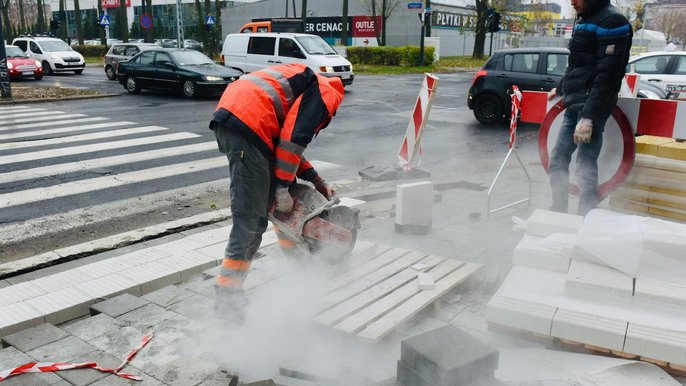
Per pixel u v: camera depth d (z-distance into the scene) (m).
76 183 7.25
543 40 38.84
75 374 2.76
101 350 3.02
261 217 3.29
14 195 6.69
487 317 3.05
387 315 3.17
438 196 6.11
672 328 2.71
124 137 10.45
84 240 5.27
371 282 3.61
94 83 22.39
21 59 23.48
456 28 50.97
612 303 2.96
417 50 31.73
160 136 10.55
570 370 2.71
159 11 67.31
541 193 6.49
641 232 3.20
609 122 5.08
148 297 3.66
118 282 3.96
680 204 4.91
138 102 16.14
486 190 6.70
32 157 8.73
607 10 4.59
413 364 2.40
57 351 3.01
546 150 5.67
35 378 2.72
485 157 8.90
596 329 2.77
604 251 3.17
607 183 5.20
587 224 3.46
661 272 3.08
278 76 3.22
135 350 2.98
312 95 3.20
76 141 10.05
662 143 5.04
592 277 3.06
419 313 3.49
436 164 8.41
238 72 17.88
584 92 4.78
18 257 4.85
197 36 60.44
